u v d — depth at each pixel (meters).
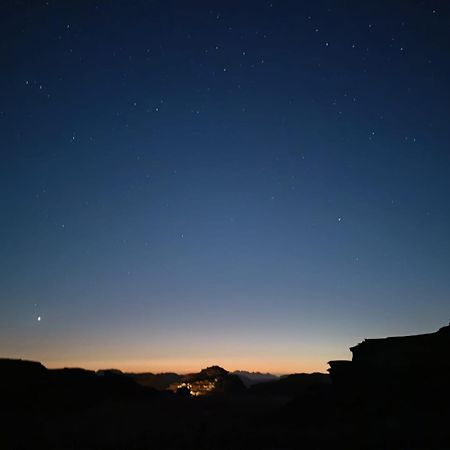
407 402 28.98
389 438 23.56
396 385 31.78
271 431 29.95
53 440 28.31
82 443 27.05
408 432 24.17
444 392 27.95
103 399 53.44
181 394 77.00
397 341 34.84
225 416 42.34
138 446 25.86
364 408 31.75
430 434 23.27
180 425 35.31
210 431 30.97
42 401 46.09
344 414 32.62
